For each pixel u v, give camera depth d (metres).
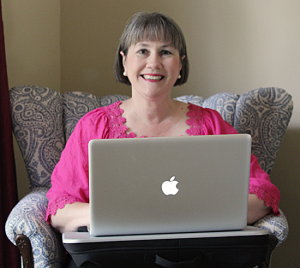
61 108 1.84
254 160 1.50
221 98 1.83
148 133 1.48
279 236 1.26
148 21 1.37
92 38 2.45
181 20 2.30
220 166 1.00
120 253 1.00
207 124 1.51
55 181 1.45
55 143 1.76
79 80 2.50
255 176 1.43
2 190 1.77
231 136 0.99
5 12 2.02
